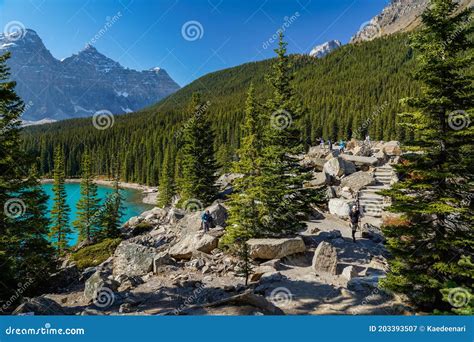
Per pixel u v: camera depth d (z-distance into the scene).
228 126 124.31
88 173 42.75
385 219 23.17
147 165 113.75
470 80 10.27
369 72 162.50
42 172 126.00
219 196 34.88
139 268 16.69
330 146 44.22
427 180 11.03
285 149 19.11
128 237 29.53
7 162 16.34
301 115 20.17
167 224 28.88
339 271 15.28
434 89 10.46
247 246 15.18
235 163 19.27
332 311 10.24
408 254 10.82
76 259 25.56
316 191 19.95
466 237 10.20
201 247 18.31
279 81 20.19
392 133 94.88
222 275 15.51
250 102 20.66
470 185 10.43
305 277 13.85
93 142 147.75
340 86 148.88
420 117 11.09
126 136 146.12
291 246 16.72
